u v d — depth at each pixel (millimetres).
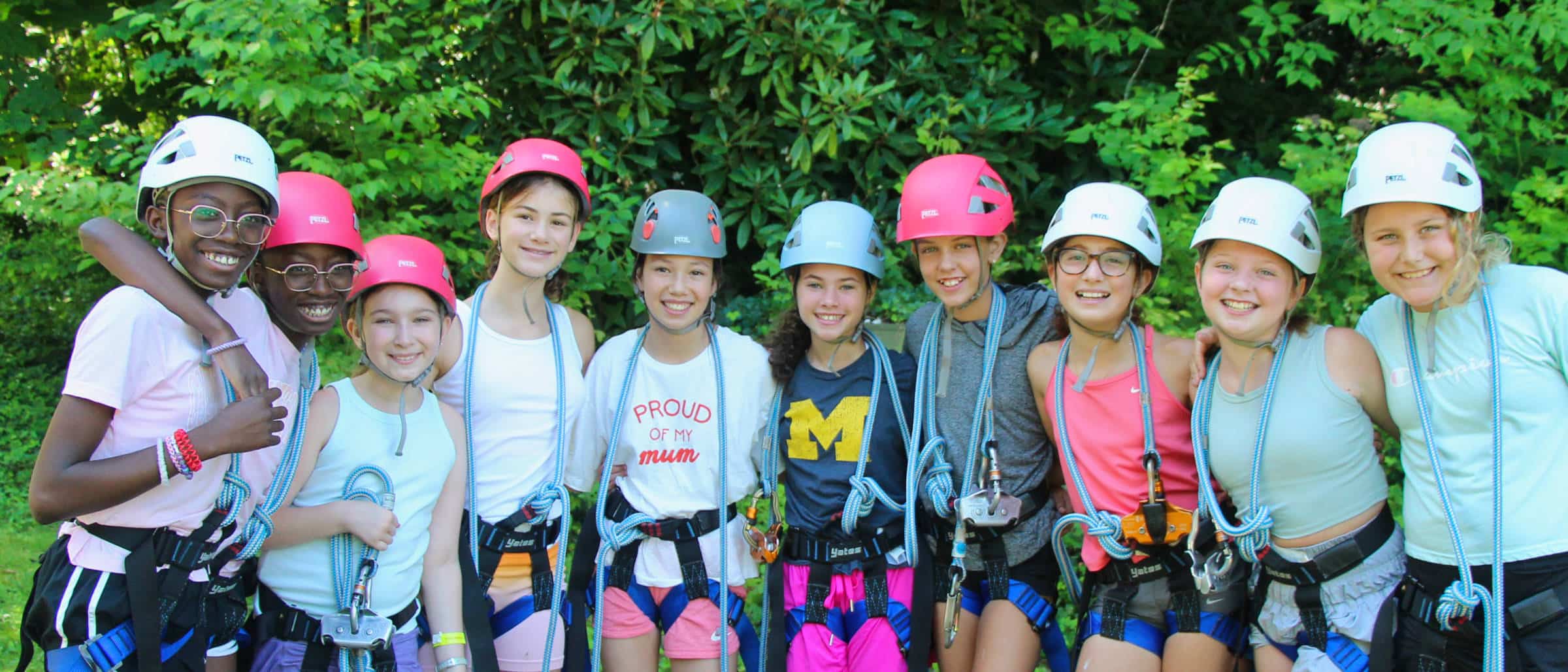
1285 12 6512
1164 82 7223
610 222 5992
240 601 3045
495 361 3475
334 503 3096
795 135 6543
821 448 3586
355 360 5594
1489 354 2754
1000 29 6828
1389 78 6836
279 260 2963
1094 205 3256
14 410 7492
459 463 3385
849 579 3582
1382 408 3055
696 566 3547
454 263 6188
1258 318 3000
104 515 2727
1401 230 2785
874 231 3666
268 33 5383
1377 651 2957
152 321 2637
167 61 6270
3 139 7531
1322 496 3020
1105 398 3338
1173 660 3270
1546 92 5711
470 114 5832
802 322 3727
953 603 3426
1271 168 7043
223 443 2602
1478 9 5590
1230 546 3131
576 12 6172
